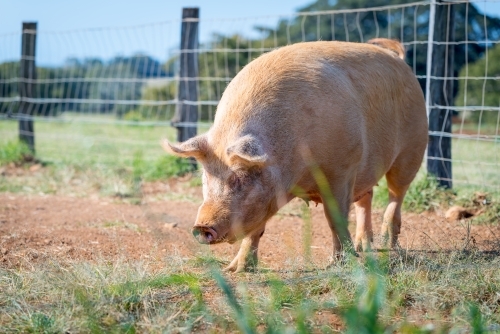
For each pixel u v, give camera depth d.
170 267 5.99
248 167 5.52
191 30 12.13
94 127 21.36
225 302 5.09
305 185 6.22
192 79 12.16
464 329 4.60
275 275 5.74
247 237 6.30
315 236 8.01
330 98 6.12
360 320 4.06
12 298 5.16
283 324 4.68
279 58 6.28
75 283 5.25
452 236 7.44
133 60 22.05
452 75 9.77
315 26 36.16
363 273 5.31
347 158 6.23
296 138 5.90
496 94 24.72
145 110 23.59
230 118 5.81
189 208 9.95
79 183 11.94
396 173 7.51
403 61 7.55
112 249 7.16
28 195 11.13
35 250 7.05
